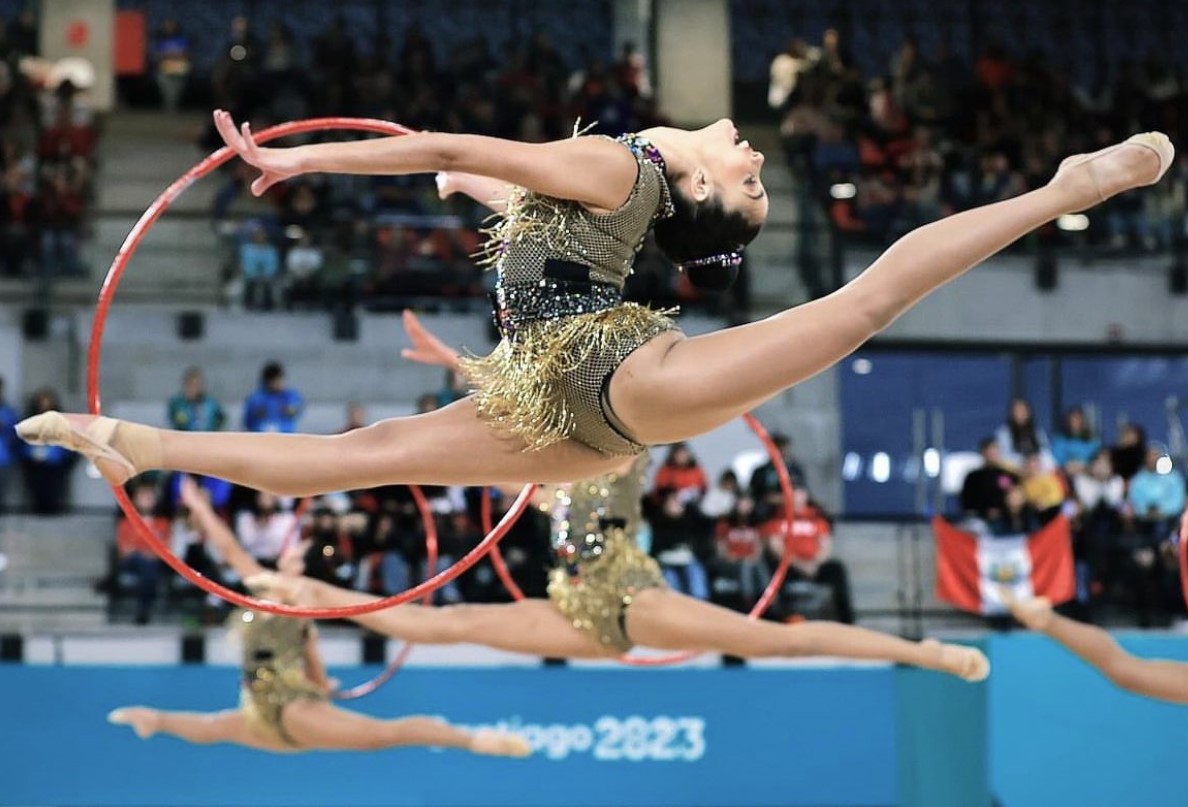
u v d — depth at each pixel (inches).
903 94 1197.1
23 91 1150.3
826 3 1382.9
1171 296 1106.7
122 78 1288.1
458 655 810.8
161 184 1163.3
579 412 301.7
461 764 726.5
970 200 1116.5
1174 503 896.9
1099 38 1386.6
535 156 287.7
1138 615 840.3
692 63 1289.4
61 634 805.2
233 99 1151.6
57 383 1042.1
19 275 1048.2
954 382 1116.5
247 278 1038.4
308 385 1047.0
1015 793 687.1
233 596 390.6
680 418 293.6
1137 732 691.4
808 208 1107.3
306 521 826.8
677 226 311.4
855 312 288.8
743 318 1042.7
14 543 921.5
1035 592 837.8
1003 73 1221.1
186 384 935.7
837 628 525.3
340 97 1155.3
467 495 823.7
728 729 735.7
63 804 715.4
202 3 1363.2
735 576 818.8
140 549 829.2
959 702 708.0
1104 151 295.0
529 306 303.1
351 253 1040.8
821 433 1075.9
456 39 1382.9
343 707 724.7
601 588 535.8
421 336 467.8
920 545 926.4
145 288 1051.3
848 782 730.8
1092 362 1120.2
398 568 806.5
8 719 721.0
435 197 1070.4
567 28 1366.9
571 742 729.6
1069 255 1098.7
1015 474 864.9
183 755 723.4
